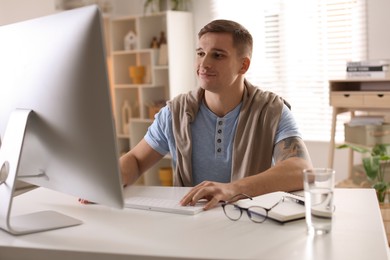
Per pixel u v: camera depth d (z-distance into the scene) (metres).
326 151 4.18
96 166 1.21
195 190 1.53
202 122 2.03
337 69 4.09
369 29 3.92
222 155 2.00
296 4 4.19
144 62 4.96
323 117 4.20
